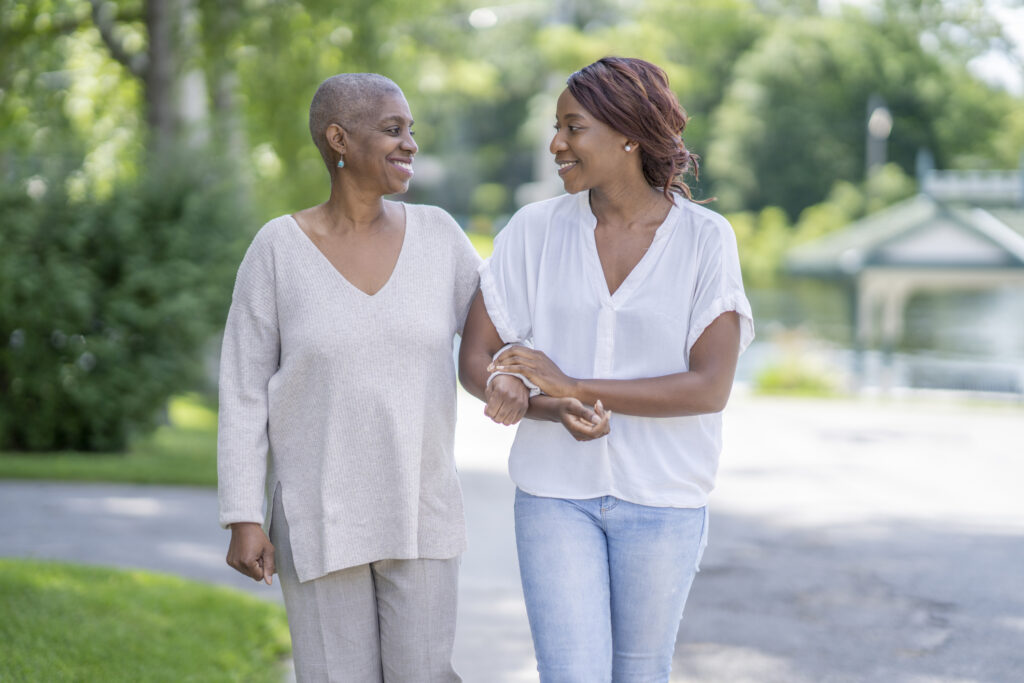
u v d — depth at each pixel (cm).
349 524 285
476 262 305
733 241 282
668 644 290
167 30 1230
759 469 1144
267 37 1296
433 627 295
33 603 480
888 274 2612
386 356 285
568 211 293
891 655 510
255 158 1448
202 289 1104
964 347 3139
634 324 282
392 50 1452
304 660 293
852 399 2200
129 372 1095
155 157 1146
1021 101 4894
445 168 5312
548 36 3775
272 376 293
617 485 281
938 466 1177
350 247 290
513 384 275
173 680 421
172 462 1068
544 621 278
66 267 1065
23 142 1202
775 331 2848
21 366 1077
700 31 4862
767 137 4809
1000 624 561
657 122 278
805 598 612
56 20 1240
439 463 294
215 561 664
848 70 4866
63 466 993
